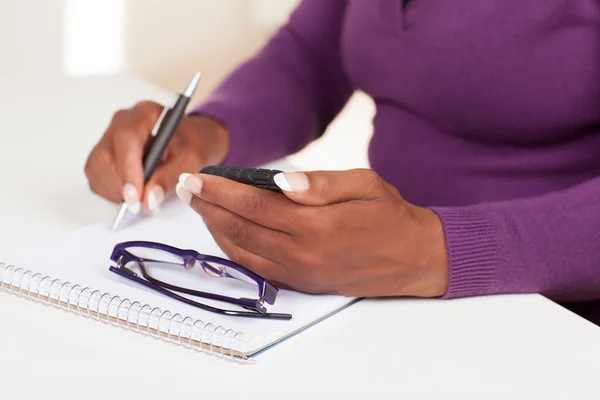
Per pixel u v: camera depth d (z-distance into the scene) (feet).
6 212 3.19
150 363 2.34
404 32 3.70
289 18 4.56
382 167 4.00
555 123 3.46
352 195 2.46
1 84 4.53
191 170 3.38
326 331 2.52
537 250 2.77
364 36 3.94
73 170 3.59
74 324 2.50
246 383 2.28
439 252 2.67
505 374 2.37
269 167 4.00
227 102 3.99
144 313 2.40
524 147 3.64
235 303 2.49
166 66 8.99
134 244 2.65
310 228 2.45
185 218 3.07
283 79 4.28
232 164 3.84
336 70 4.49
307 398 2.23
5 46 7.88
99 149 3.21
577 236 2.80
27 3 7.80
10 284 2.57
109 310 2.44
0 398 2.17
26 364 2.31
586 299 3.00
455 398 2.26
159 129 3.20
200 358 2.38
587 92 3.35
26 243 2.97
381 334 2.52
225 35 9.24
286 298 2.59
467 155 3.74
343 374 2.34
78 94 4.47
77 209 3.26
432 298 2.75
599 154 3.50
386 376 2.34
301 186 2.37
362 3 3.95
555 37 3.34
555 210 2.86
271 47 4.44
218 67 9.35
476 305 2.72
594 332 2.59
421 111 3.80
